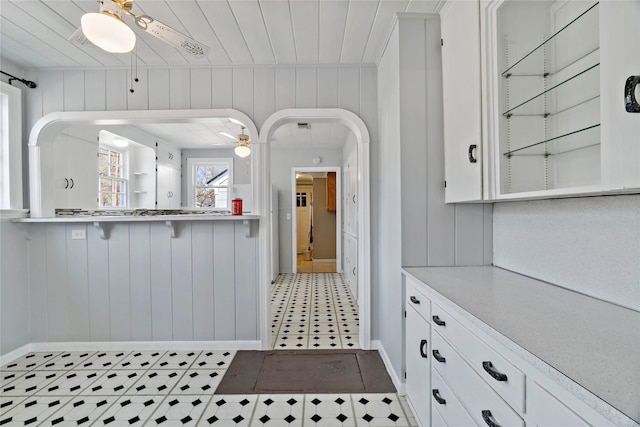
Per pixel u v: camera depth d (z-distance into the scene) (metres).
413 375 1.65
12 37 2.03
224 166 5.74
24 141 2.45
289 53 2.27
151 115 2.44
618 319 0.94
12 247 2.37
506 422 0.84
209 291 2.52
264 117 2.47
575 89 1.17
